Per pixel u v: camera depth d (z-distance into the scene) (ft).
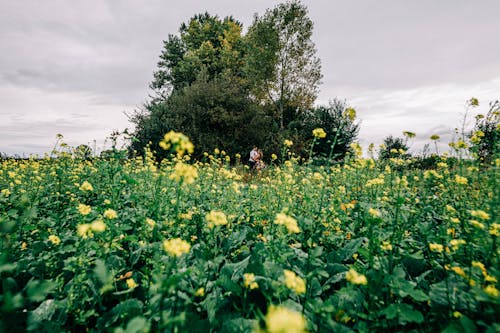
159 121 75.25
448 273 8.89
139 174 21.54
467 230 10.61
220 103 79.10
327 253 12.52
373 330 7.39
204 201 18.56
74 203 17.46
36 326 7.11
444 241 10.73
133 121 77.56
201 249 10.36
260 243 11.39
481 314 7.51
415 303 8.89
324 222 13.93
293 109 106.22
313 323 7.44
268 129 85.10
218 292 8.75
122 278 9.59
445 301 8.14
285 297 8.00
